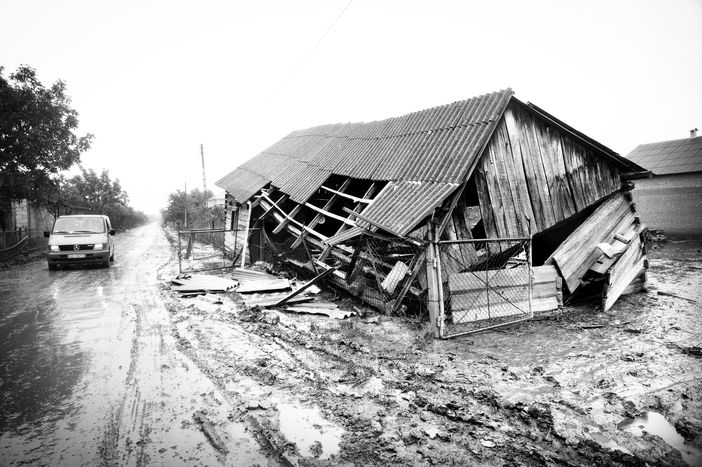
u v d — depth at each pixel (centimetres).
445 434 367
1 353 584
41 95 1831
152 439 363
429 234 679
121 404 428
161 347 607
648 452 342
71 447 350
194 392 456
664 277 1178
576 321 750
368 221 777
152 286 1105
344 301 909
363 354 575
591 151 912
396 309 769
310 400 436
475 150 746
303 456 337
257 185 1631
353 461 331
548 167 858
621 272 870
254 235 1591
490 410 411
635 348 600
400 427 381
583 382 481
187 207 4647
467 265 765
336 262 1002
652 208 2548
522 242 794
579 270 846
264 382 482
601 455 335
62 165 1938
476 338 655
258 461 332
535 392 454
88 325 727
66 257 1395
